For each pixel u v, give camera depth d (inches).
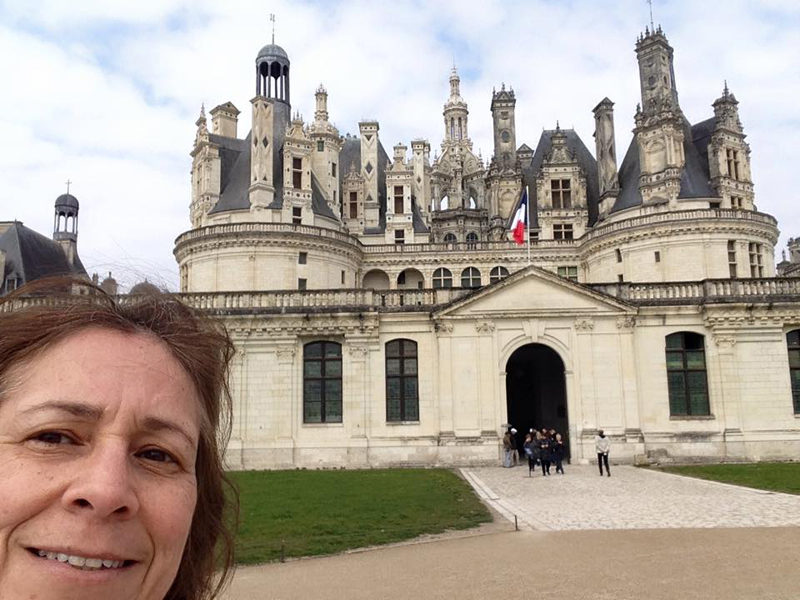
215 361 102.0
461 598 388.5
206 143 2258.9
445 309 1454.2
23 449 74.7
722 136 2140.7
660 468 1286.9
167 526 79.9
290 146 2171.5
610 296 1448.1
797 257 3334.2
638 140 2212.1
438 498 865.5
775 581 415.8
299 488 984.9
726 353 1428.4
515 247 2341.3
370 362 1459.2
